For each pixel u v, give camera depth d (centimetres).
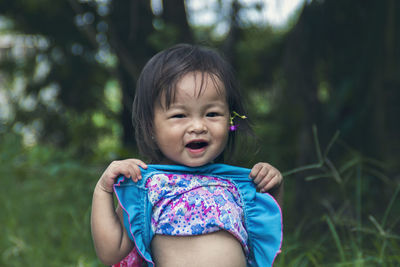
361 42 439
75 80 828
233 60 548
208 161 165
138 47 587
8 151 530
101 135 857
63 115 845
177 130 161
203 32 670
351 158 404
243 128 181
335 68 477
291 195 471
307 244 304
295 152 578
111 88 885
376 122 407
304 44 446
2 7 764
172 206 162
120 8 682
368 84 417
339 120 435
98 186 167
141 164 168
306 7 443
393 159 400
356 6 432
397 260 256
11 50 870
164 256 161
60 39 781
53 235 394
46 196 463
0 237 376
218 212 161
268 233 169
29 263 342
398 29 401
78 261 332
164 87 161
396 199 369
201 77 161
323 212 378
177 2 527
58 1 710
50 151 536
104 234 162
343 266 251
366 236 296
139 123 173
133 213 164
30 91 845
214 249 157
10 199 443
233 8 518
